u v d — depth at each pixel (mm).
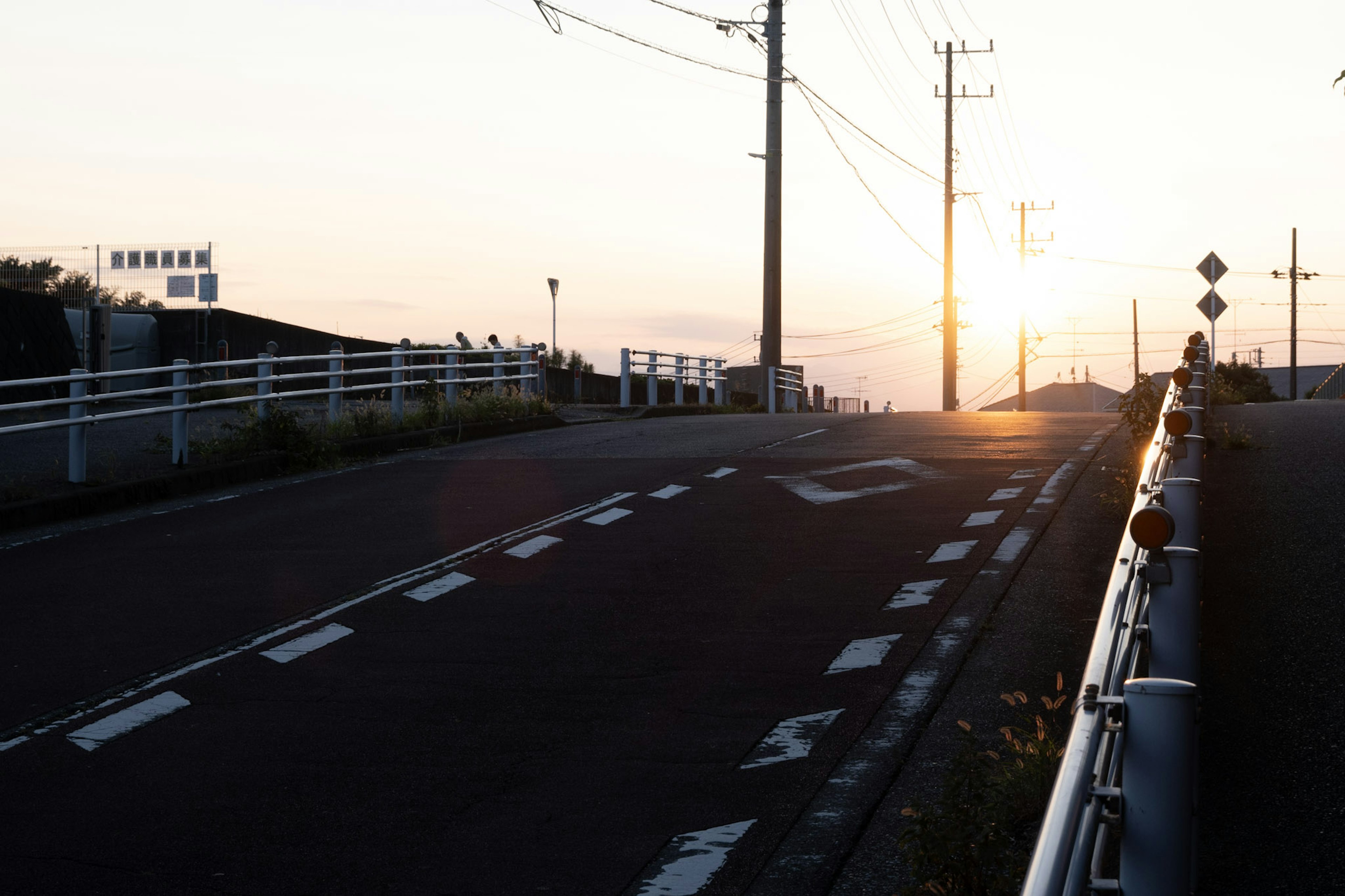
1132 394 14945
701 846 4789
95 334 25422
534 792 5398
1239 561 8617
